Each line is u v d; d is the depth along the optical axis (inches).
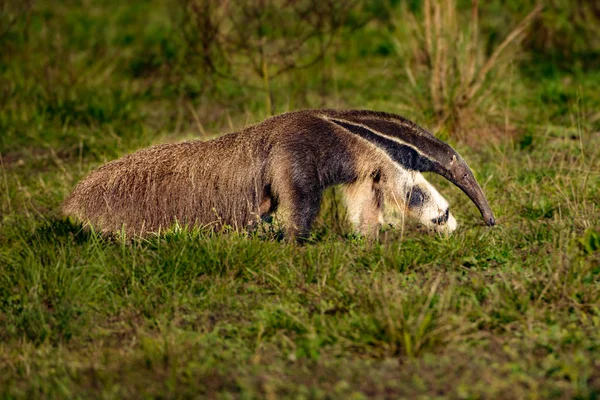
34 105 1533.0
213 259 864.9
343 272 840.9
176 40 1851.6
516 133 1369.3
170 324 767.7
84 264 869.8
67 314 780.6
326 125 938.1
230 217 942.4
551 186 1106.7
